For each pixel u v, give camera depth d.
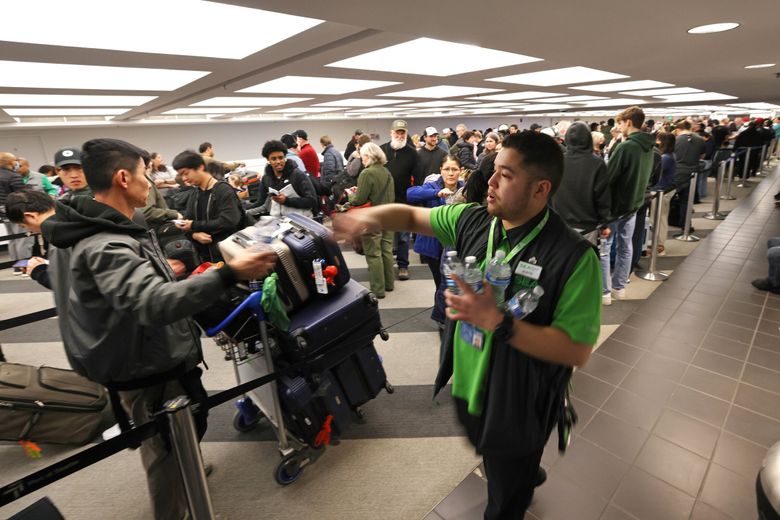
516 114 18.02
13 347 3.24
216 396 1.29
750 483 1.73
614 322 3.19
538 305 1.03
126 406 1.46
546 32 2.45
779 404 2.19
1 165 4.88
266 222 2.11
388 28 2.24
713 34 2.60
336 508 1.72
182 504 1.55
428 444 2.04
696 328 3.03
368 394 2.09
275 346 1.83
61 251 1.31
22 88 3.95
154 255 1.35
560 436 1.29
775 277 3.51
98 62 2.92
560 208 3.08
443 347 1.34
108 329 1.24
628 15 2.11
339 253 1.94
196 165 2.81
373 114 13.70
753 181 9.45
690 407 2.20
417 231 1.40
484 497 1.72
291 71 3.68
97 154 1.23
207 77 3.89
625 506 1.66
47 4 1.89
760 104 13.98
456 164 2.98
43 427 2.03
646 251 4.61
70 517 1.74
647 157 3.04
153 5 2.01
